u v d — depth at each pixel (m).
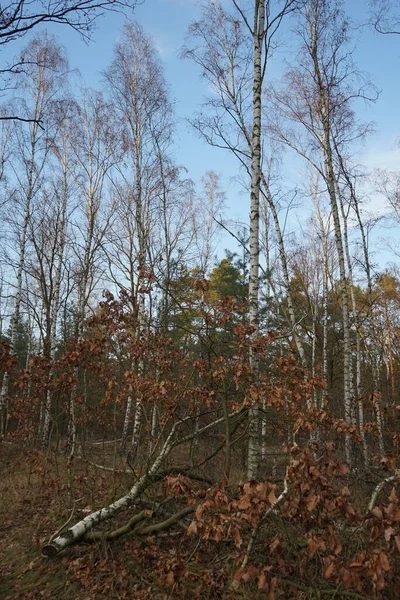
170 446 6.20
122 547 5.43
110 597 4.49
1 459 10.47
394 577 3.79
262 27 8.09
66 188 16.55
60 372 7.83
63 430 12.66
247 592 4.21
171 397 6.03
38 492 7.84
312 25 11.15
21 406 9.74
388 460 3.93
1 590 4.78
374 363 13.81
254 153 7.57
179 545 5.42
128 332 6.64
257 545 4.63
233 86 11.70
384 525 3.28
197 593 4.36
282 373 5.70
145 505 6.15
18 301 14.95
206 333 5.86
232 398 6.08
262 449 8.64
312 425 5.20
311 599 4.13
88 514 6.35
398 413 5.80
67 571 5.00
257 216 7.21
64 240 16.83
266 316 13.34
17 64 6.08
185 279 12.16
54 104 16.27
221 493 3.66
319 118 11.62
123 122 15.56
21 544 5.78
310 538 3.39
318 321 16.23
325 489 3.33
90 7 5.47
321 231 16.72
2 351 6.76
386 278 19.30
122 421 11.65
